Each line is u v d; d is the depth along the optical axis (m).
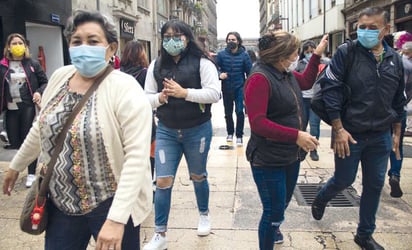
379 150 3.21
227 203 4.41
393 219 3.95
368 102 3.11
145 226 3.86
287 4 42.69
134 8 20.11
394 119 3.19
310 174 5.48
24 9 9.87
